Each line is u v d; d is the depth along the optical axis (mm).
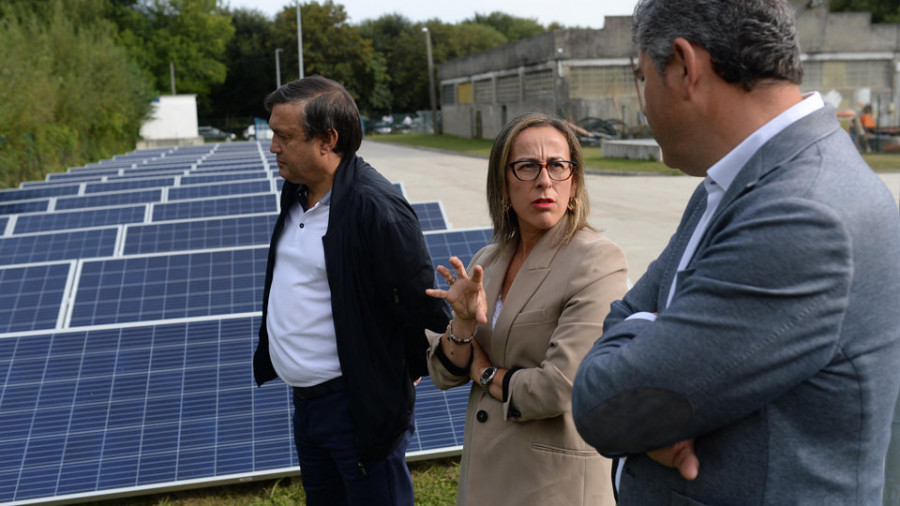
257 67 65625
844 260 1136
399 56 71500
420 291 2623
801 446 1218
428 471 3779
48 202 10273
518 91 39375
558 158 2158
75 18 38938
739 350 1162
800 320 1135
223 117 68062
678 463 1308
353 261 2590
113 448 3615
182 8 57531
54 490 3416
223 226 6969
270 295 2867
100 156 28016
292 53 63844
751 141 1290
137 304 4988
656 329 1254
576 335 2025
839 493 1226
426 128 60094
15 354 4086
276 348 2791
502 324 2207
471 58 46250
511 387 2082
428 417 3904
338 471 2891
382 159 30000
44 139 20938
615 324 1574
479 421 2230
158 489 3471
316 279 2709
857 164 1241
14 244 6820
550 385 1992
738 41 1245
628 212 13023
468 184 19219
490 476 2182
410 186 18969
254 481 3658
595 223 11867
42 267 5273
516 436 2141
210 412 3816
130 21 55812
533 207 2172
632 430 1271
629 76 34188
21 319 4836
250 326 4352
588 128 32906
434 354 2307
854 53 33281
